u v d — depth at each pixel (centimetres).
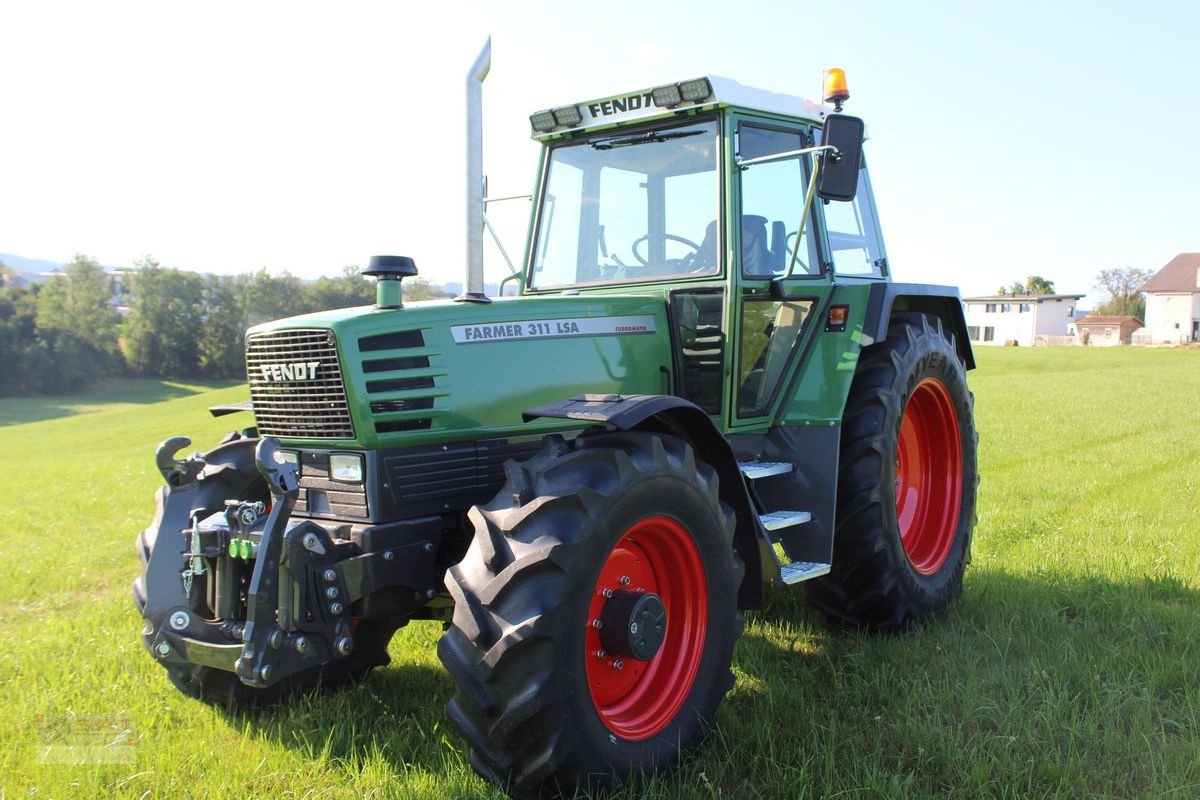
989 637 420
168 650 326
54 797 291
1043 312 8075
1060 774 292
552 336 362
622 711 309
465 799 284
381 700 374
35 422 4612
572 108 443
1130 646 400
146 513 987
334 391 321
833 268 461
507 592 270
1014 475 948
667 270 421
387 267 335
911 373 450
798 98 445
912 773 291
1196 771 295
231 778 304
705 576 325
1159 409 1883
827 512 416
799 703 352
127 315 7725
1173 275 7794
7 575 649
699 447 349
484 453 344
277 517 297
